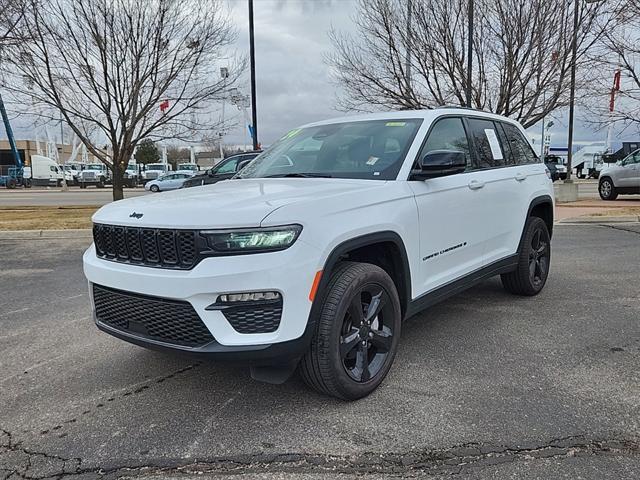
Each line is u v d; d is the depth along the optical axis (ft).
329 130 14.76
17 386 11.82
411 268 11.87
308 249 9.29
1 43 34.35
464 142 14.67
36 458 8.96
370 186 11.25
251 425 9.86
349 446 9.08
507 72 45.50
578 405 10.33
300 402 10.71
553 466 8.39
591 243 29.60
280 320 9.07
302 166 13.58
